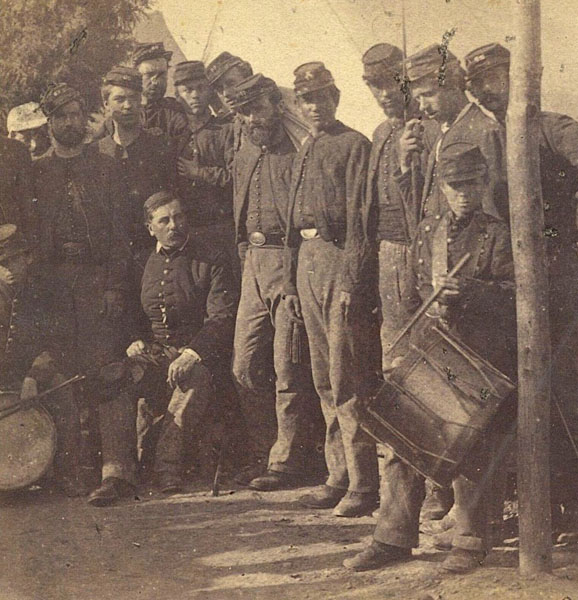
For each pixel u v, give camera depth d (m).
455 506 5.93
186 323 6.76
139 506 6.60
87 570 6.13
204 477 6.77
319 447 6.66
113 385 6.86
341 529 6.25
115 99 6.81
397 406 5.93
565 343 5.97
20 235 6.94
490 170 5.91
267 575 5.94
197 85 6.70
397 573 5.88
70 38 6.93
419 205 6.03
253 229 6.54
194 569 5.99
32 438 6.89
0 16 7.02
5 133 7.17
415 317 5.99
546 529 5.83
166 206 6.70
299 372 6.52
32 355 6.93
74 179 6.91
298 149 6.45
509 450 5.93
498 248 5.88
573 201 6.01
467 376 5.89
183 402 6.70
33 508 6.71
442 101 6.05
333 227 6.22
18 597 5.97
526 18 5.91
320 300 6.29
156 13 6.79
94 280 6.89
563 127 5.95
